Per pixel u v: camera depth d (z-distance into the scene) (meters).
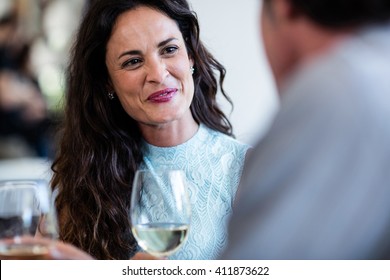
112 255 1.73
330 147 0.75
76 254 1.33
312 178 0.75
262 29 0.90
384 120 0.75
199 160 1.78
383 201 0.75
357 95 0.76
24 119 4.32
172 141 1.78
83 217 1.76
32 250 1.21
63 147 1.85
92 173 1.77
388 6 0.82
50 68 4.36
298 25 0.85
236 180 1.78
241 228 0.79
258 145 0.81
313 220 0.75
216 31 4.04
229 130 1.91
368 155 0.75
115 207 1.74
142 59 1.68
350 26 0.82
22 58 4.34
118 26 1.69
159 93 1.66
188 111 1.79
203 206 1.74
